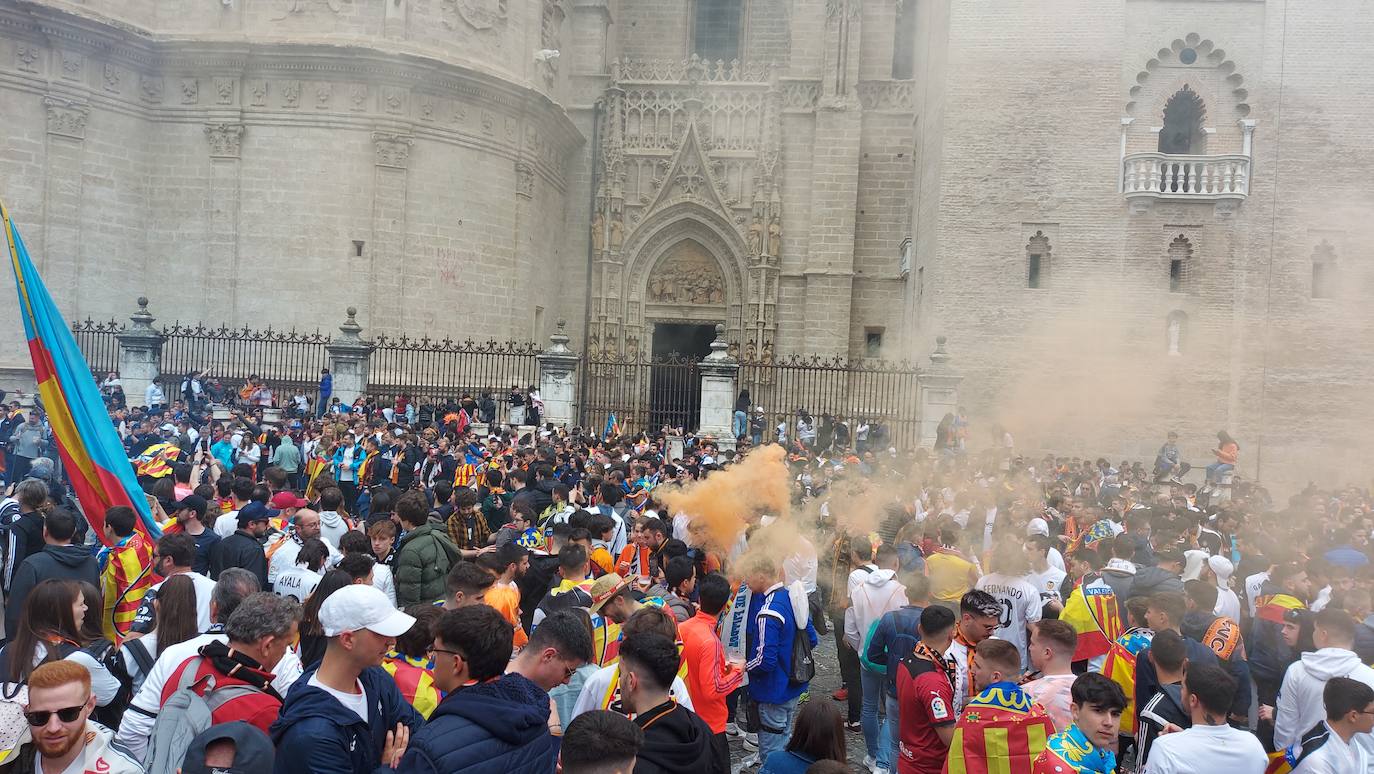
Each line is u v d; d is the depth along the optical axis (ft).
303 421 81.61
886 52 137.39
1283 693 24.90
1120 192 105.40
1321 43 103.50
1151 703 23.29
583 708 20.61
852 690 36.09
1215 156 103.24
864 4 137.59
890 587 31.99
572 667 18.31
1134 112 106.11
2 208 32.99
